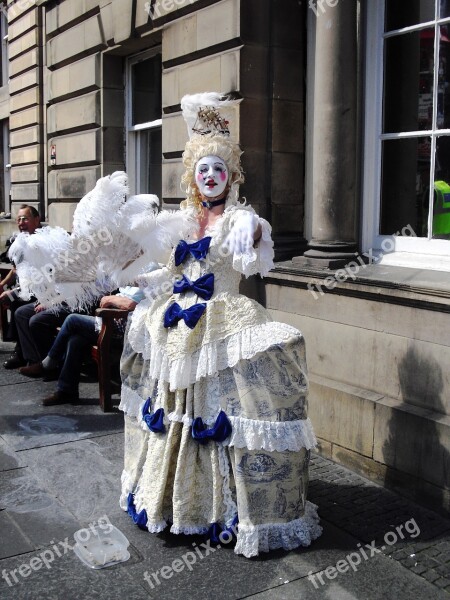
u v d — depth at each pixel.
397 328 3.57
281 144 4.65
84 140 6.81
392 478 3.57
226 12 4.55
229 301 3.02
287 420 2.98
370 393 3.74
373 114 4.17
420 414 3.41
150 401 3.22
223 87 4.64
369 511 3.36
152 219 3.13
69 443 4.26
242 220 2.88
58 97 7.30
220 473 2.98
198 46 4.87
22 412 4.84
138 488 3.27
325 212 4.17
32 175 8.37
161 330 3.11
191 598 2.66
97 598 2.66
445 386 3.35
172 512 3.10
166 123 5.36
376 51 4.13
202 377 3.01
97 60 6.50
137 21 5.65
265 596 2.68
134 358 3.40
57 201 7.58
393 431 3.55
